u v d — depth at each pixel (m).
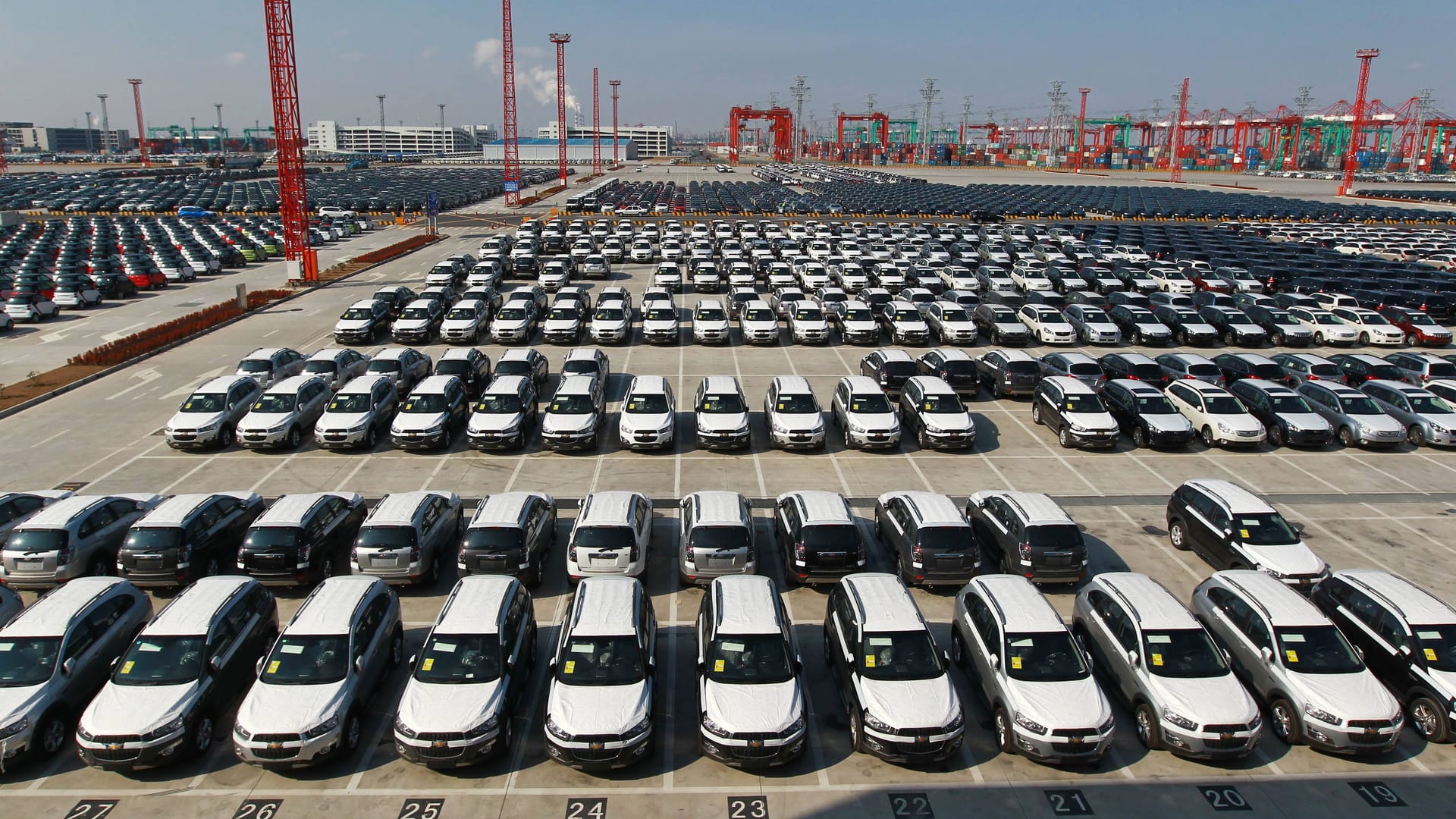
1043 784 11.74
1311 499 22.06
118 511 17.53
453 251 65.19
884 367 28.77
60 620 12.92
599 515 16.70
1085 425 24.95
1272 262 56.62
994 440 26.14
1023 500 17.56
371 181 134.88
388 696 13.55
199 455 24.06
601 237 68.44
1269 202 105.62
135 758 11.37
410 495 17.55
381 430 25.44
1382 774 12.05
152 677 12.11
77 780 11.63
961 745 12.29
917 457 24.64
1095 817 11.16
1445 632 13.32
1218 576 14.97
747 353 35.88
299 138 49.81
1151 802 11.44
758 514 20.55
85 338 37.84
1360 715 12.11
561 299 39.16
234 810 11.08
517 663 12.97
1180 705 12.08
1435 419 26.09
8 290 44.09
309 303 45.75
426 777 11.76
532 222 74.31
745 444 24.38
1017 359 30.08
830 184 131.62
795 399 24.98
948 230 71.69
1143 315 38.72
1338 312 40.56
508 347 36.19
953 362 29.50
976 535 18.62
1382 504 21.81
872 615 13.18
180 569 16.02
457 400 25.94
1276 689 12.91
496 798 11.35
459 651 12.49
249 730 11.42
